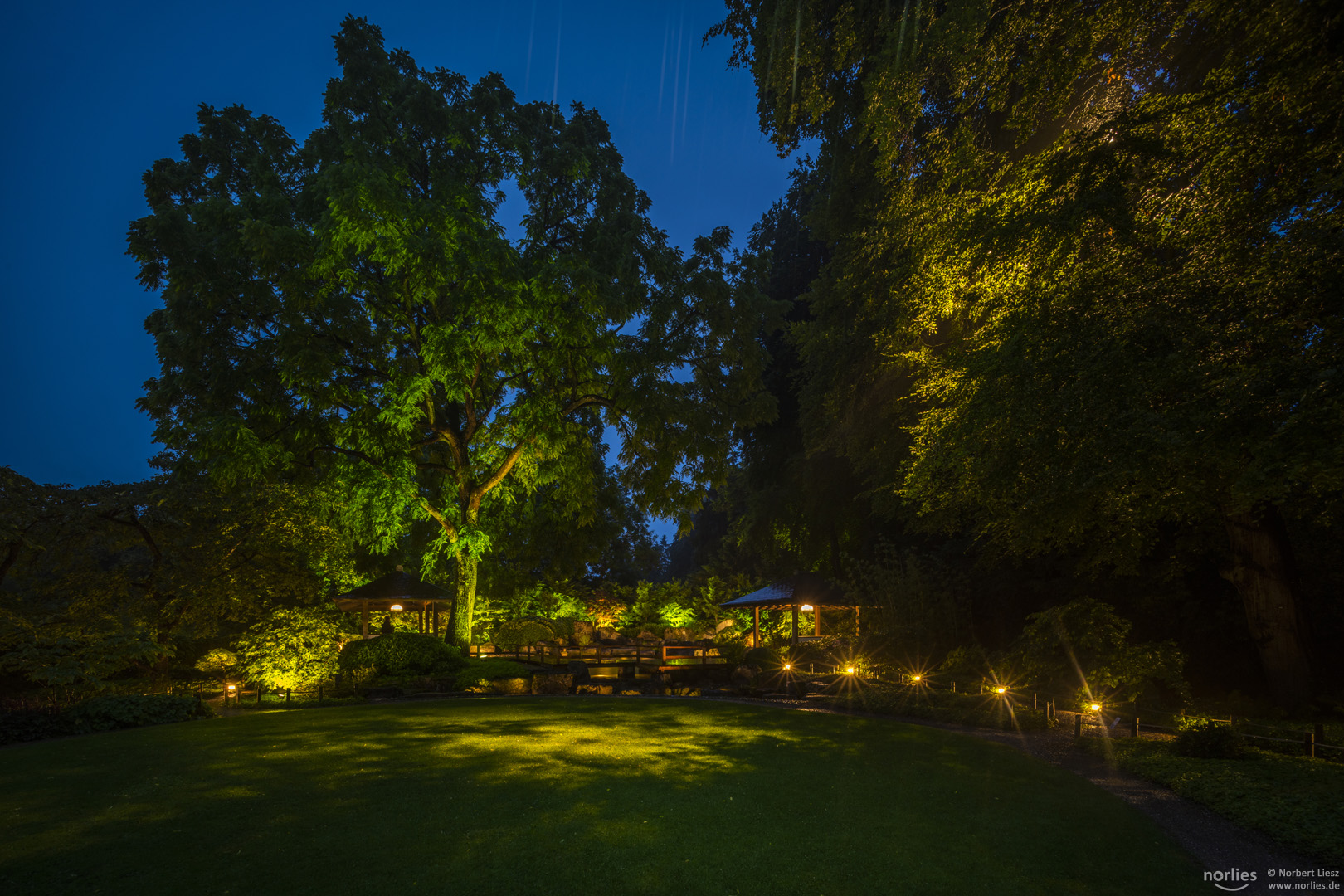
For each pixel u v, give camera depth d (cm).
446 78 2522
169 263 2034
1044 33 1267
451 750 1121
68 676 1381
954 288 1417
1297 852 660
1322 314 902
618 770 979
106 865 607
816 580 2714
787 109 1877
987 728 1406
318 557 2025
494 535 2883
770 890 563
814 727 1415
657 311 2498
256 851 642
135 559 1867
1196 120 1049
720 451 2661
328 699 1800
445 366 2089
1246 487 870
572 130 2727
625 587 4566
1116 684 1602
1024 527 1387
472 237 2144
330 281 2150
